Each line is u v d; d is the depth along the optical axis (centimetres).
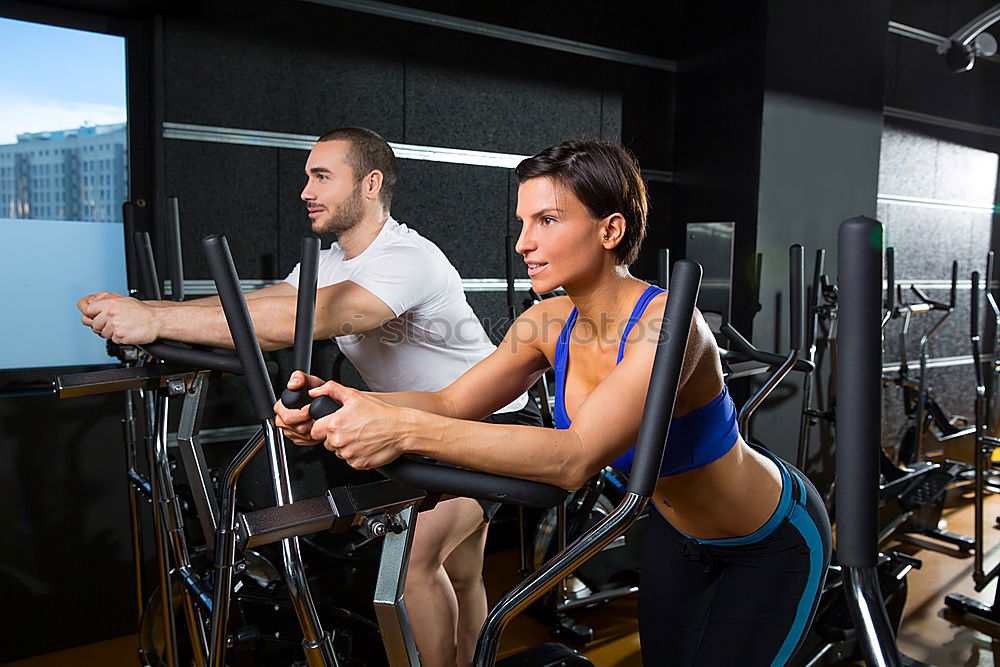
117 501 253
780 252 357
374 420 86
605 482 265
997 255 522
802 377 369
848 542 53
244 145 271
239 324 98
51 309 253
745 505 129
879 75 383
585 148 111
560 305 137
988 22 360
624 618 275
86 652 246
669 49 377
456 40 313
